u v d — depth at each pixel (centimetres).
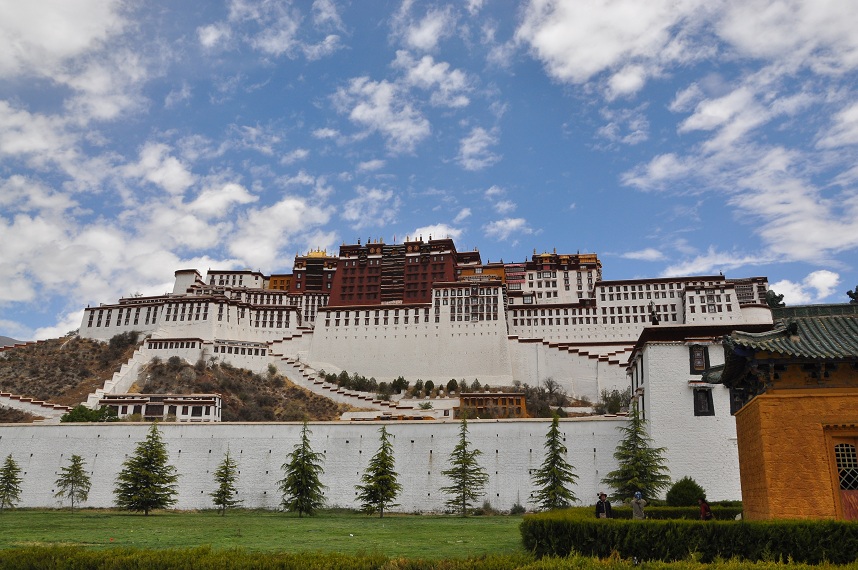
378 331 14512
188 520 5100
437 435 6344
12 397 10400
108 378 13200
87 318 15138
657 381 5678
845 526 2048
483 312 14275
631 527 2350
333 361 14412
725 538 2205
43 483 6694
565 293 17450
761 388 2473
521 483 6072
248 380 13338
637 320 15350
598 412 11694
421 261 17200
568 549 2478
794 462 2333
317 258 18988
